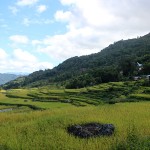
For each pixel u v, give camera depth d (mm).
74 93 103375
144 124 25266
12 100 92562
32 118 30766
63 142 19781
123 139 19141
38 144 19469
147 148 15742
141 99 61938
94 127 22828
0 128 25297
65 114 30562
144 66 160375
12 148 18516
